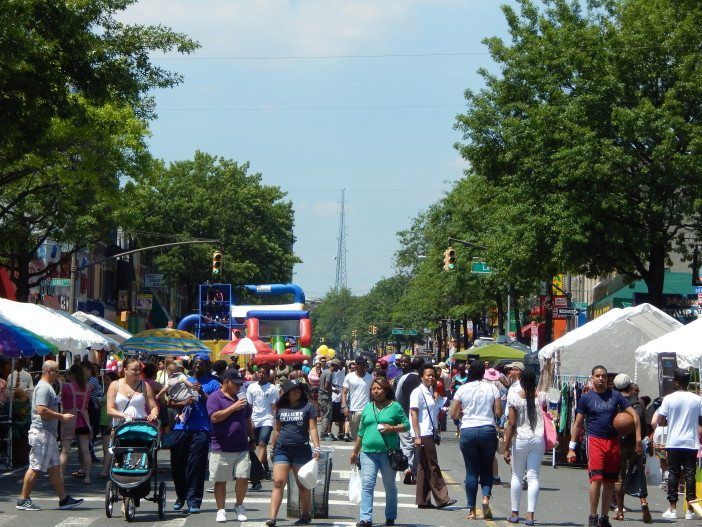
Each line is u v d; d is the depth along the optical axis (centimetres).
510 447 2116
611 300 7431
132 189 5706
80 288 8925
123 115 5109
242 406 2067
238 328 8275
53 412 2273
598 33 5172
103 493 2617
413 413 2353
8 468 3117
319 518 2170
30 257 5762
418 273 14562
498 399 2173
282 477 1962
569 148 4994
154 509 2305
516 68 5459
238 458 2062
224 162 11381
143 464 2108
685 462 2312
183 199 10938
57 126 4181
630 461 2358
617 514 2292
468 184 9025
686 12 5094
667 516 2312
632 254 5156
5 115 3241
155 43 3869
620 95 4997
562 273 5438
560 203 5034
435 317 12394
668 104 4853
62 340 3600
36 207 5541
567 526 2102
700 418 2345
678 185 4872
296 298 8512
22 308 3719
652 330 3541
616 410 1997
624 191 4941
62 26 3466
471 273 9075
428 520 2142
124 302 9919
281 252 11400
